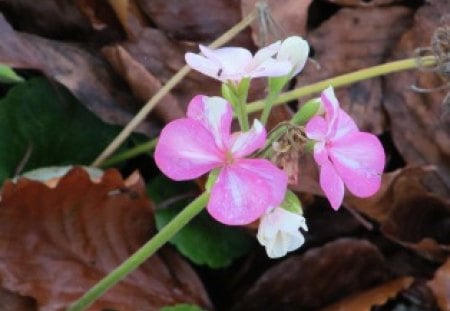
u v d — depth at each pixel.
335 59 0.44
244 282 0.42
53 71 0.38
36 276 0.36
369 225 0.41
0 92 0.42
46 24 0.41
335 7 0.46
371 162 0.27
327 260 0.41
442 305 0.41
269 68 0.27
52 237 0.37
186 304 0.38
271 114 0.40
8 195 0.34
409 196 0.42
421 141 0.44
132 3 0.41
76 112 0.40
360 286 0.43
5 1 0.40
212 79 0.40
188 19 0.42
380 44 0.45
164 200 0.40
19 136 0.39
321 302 0.42
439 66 0.40
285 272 0.40
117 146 0.39
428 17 0.44
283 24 0.42
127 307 0.38
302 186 0.39
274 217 0.26
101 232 0.38
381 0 0.45
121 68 0.39
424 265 0.44
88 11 0.40
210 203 0.25
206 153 0.25
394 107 0.44
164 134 0.25
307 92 0.39
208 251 0.40
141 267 0.39
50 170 0.38
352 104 0.44
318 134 0.26
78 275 0.37
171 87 0.38
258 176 0.25
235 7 0.42
